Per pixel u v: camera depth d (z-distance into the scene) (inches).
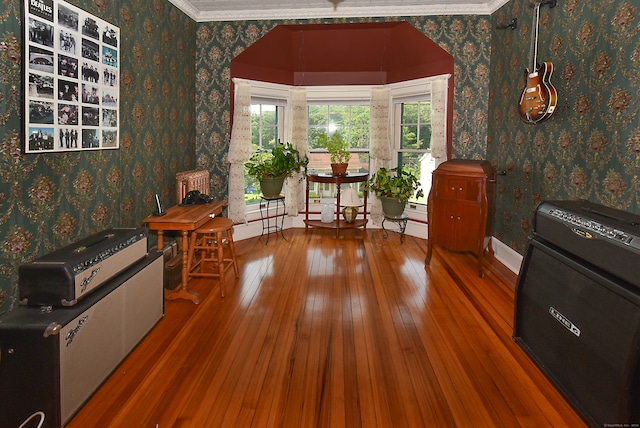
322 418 78.7
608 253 73.0
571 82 124.6
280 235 224.4
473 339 109.5
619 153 102.8
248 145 205.6
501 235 182.2
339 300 135.5
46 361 71.5
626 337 66.7
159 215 133.6
